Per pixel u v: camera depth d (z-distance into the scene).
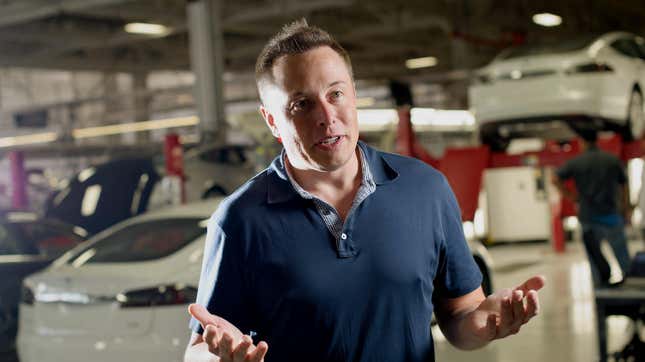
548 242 16.52
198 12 18.62
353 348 2.08
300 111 2.02
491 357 6.84
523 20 28.41
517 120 11.00
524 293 2.09
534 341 7.32
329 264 2.07
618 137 10.70
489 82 11.20
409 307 2.10
